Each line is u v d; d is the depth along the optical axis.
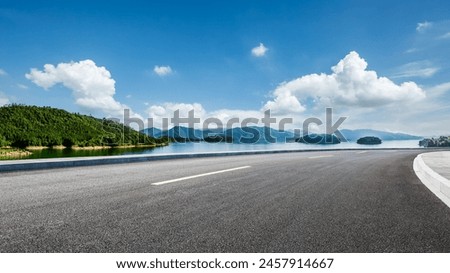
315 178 6.79
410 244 2.66
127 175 6.59
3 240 2.52
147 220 3.17
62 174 6.55
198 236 2.74
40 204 3.70
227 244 2.58
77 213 3.35
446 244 2.67
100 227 2.89
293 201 4.29
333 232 2.92
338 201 4.34
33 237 2.60
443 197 4.76
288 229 2.99
